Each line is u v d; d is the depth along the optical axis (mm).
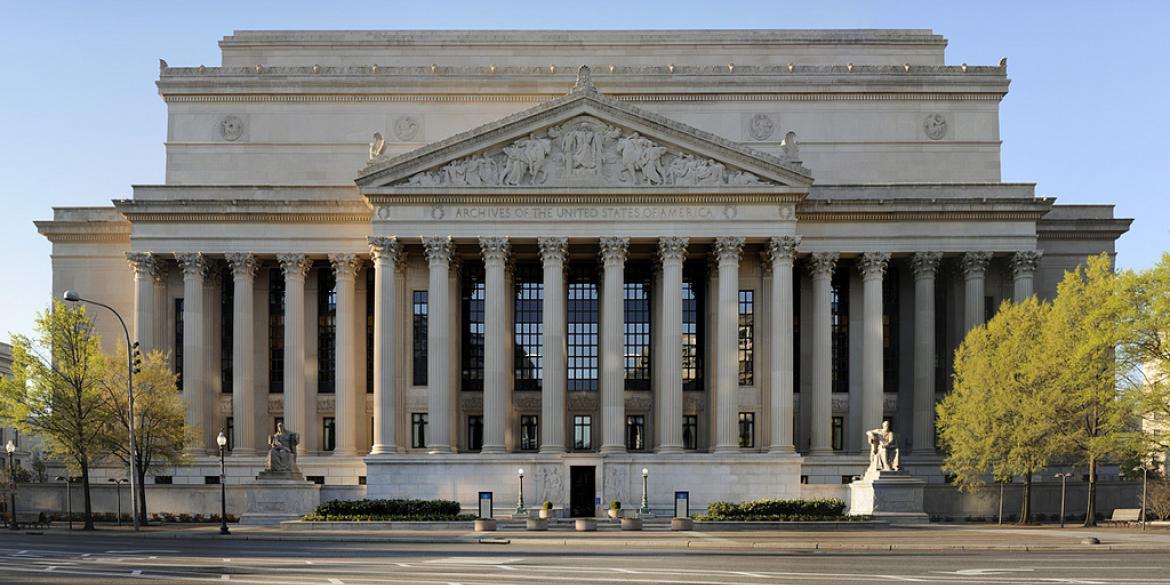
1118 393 78875
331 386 101125
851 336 100500
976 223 97312
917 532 70250
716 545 58281
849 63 111875
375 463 88938
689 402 99438
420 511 78688
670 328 91062
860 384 99750
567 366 100375
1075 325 80250
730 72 107812
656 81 107625
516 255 98688
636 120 91812
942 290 102250
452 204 92000
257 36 111875
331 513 78000
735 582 39031
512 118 91812
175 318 101312
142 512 86375
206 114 108062
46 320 87438
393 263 92250
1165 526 76562
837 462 94938
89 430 84875
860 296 100688
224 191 98688
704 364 99562
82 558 51125
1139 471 88438
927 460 96250
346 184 104125
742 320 97688
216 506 90062
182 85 107562
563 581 39438
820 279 97125
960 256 98375
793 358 98938
